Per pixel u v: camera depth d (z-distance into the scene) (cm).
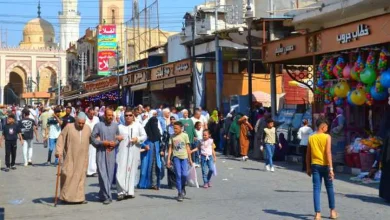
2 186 1412
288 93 2952
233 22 3166
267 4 2809
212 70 2912
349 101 1648
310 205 1073
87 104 5175
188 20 3481
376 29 1475
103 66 5209
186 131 1611
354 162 1570
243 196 1197
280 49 2050
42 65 9038
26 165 1906
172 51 3928
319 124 949
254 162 1945
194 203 1122
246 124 2019
